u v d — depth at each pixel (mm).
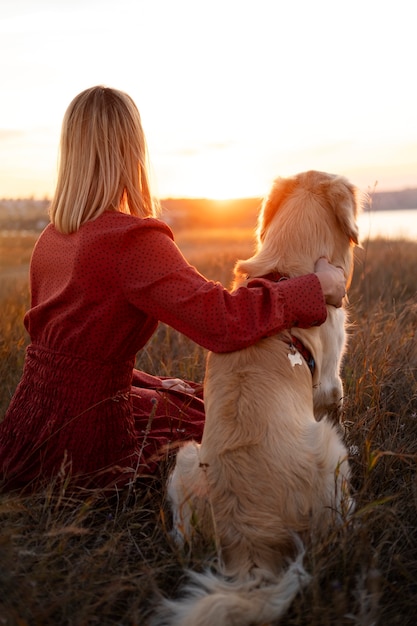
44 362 2734
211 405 2570
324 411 3178
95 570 2275
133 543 2531
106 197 2564
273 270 2967
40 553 2352
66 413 2689
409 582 2346
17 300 6605
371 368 3764
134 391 3184
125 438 2785
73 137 2609
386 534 2486
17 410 2826
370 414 3400
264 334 2500
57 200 2654
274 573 2268
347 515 2443
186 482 2525
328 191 3143
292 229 3059
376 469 3006
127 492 2727
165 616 2104
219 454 2438
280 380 2570
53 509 2643
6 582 2131
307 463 2410
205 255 10883
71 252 2547
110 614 2188
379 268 8156
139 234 2494
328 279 2682
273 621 2064
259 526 2305
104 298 2527
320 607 2086
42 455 2721
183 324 2492
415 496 2703
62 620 2102
